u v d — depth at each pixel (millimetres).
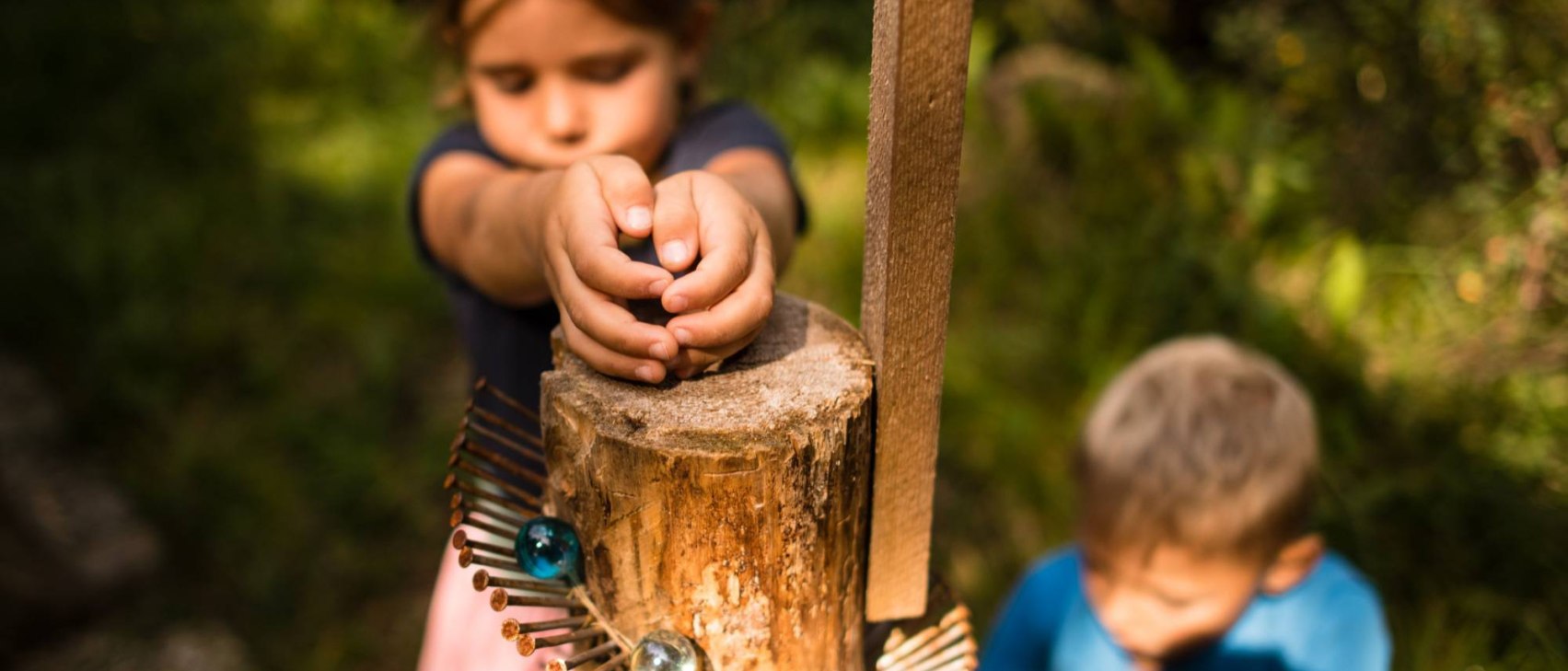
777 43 4328
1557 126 2238
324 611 2447
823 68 4172
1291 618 1536
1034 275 3072
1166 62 3502
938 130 639
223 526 2598
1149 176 3260
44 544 2348
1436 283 2619
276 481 2688
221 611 2439
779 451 655
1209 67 3830
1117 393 1568
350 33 4621
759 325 692
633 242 944
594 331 680
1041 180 3479
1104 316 2816
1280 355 2604
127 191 3711
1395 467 2336
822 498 686
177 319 3156
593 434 675
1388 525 2201
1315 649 1530
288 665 2330
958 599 855
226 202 3670
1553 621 1981
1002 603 2213
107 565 2391
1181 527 1398
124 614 2414
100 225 3459
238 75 4387
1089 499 1507
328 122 4164
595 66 1123
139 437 2809
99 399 2857
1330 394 2518
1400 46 2633
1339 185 2967
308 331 3178
